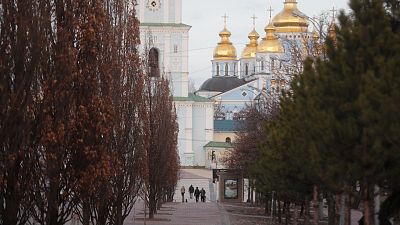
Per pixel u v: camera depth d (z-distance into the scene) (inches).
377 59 1197.7
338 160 1274.6
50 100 1421.0
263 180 2832.2
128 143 2357.3
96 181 1632.6
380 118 1167.0
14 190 1359.5
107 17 2020.2
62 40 1475.1
